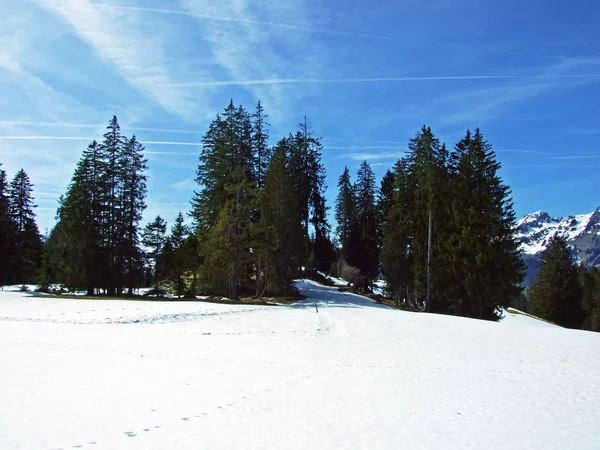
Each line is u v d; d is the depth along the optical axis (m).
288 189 44.16
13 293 40.09
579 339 23.77
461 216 38.44
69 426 7.58
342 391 10.73
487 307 37.19
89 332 20.11
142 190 46.81
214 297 42.72
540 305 63.44
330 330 23.50
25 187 54.97
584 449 7.43
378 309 36.69
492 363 15.70
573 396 11.15
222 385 10.83
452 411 9.39
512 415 9.27
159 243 48.34
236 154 44.84
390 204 50.66
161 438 7.17
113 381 10.83
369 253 53.78
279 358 15.03
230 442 7.09
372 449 7.04
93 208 43.97
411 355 16.69
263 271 43.31
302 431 7.74
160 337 19.31
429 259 40.44
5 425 7.51
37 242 59.75
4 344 15.83
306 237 54.19
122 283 44.38
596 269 87.75
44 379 10.77
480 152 39.59
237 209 40.50
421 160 41.62
